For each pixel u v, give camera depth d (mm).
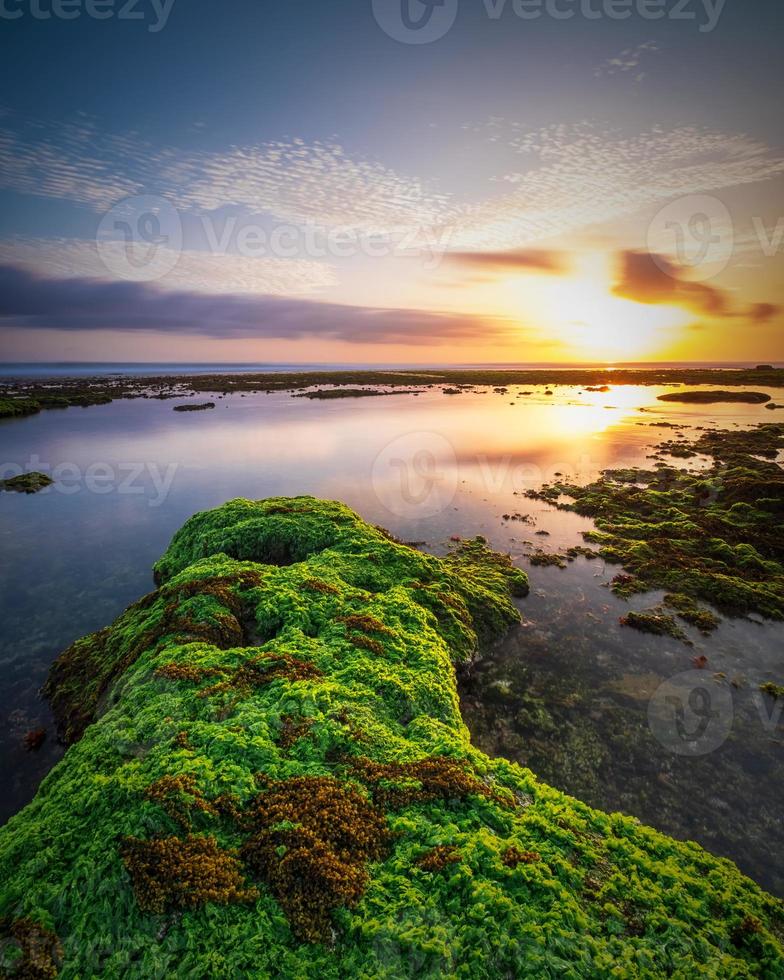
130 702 9047
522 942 5457
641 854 7031
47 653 14094
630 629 15297
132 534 22969
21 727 11320
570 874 6406
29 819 7082
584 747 10703
